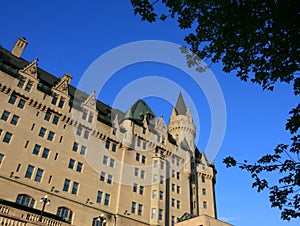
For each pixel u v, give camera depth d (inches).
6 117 1717.5
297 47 414.0
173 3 467.2
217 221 2039.9
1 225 1168.2
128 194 2111.2
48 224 1336.1
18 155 1667.1
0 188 1512.1
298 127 425.4
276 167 453.4
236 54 480.7
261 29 424.8
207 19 469.1
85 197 1865.2
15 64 2026.3
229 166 484.7
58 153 1863.9
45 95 1958.7
